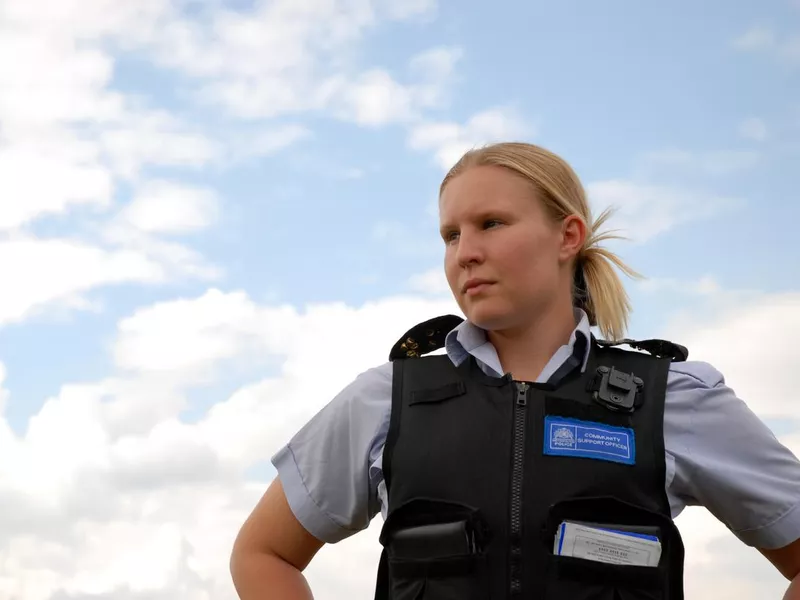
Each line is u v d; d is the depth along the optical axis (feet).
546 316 8.87
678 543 8.00
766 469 8.50
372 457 8.74
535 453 8.13
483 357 8.71
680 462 8.33
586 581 7.78
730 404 8.59
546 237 8.77
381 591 8.46
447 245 9.02
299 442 9.28
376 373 9.12
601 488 8.00
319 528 9.11
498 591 7.80
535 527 7.90
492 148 9.05
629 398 8.39
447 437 8.35
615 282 9.39
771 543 8.48
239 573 9.24
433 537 8.00
